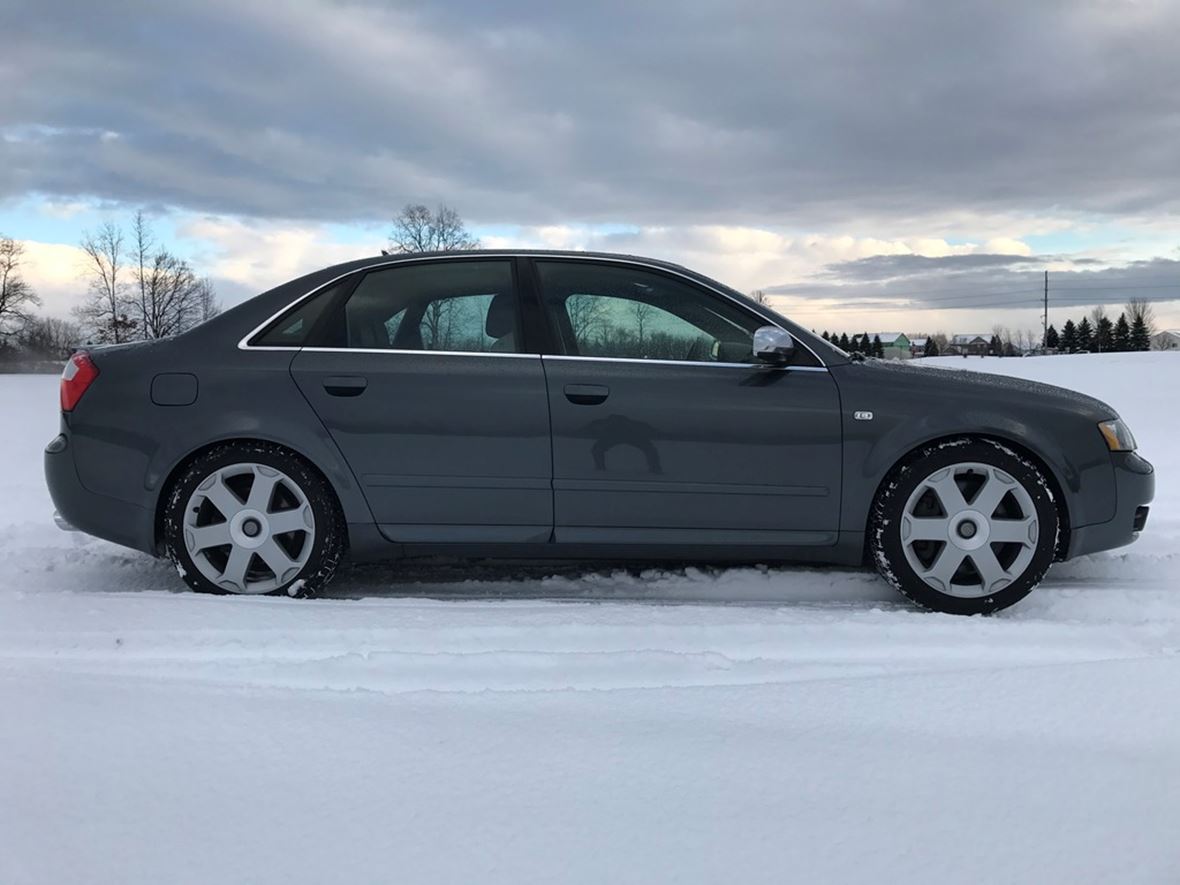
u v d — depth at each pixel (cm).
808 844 167
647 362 365
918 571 358
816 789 187
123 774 189
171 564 435
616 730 214
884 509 358
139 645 292
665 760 199
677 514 362
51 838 167
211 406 358
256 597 347
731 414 358
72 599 338
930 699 234
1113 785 188
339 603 344
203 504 362
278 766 194
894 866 161
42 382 2912
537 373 361
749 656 294
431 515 363
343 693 239
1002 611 364
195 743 204
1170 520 553
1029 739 210
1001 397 362
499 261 378
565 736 211
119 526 364
